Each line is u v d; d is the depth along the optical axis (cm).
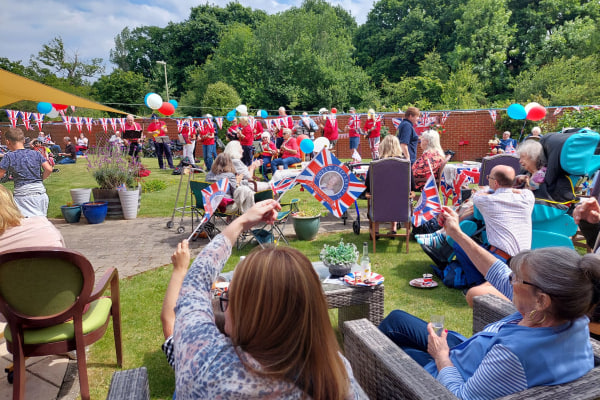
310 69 3788
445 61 3766
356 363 193
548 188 390
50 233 277
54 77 3794
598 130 1000
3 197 262
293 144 1027
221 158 560
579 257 134
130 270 486
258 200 563
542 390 132
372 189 508
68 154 1780
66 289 226
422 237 440
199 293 112
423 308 372
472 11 3584
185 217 754
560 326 134
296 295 91
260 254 97
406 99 3092
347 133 1864
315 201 845
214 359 91
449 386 156
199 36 5375
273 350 90
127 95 4200
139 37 6003
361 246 555
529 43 3588
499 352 138
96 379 277
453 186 665
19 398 229
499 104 2502
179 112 3838
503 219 348
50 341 234
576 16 3556
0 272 212
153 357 303
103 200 745
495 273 194
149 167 1505
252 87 3891
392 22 4612
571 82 2234
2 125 2230
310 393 91
